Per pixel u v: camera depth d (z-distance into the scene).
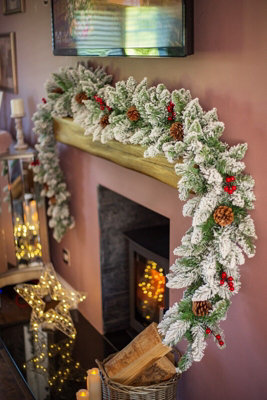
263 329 2.10
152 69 2.50
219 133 1.96
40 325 3.73
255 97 1.93
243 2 1.90
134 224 3.48
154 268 3.17
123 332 3.61
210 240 2.01
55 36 3.14
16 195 4.06
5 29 4.48
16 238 4.16
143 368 2.48
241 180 1.96
